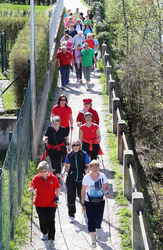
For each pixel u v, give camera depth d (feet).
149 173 63.82
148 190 59.72
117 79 82.38
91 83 85.81
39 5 184.03
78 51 82.48
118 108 59.98
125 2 107.76
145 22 85.71
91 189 34.27
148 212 51.16
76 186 39.40
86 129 44.91
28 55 61.52
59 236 37.78
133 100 75.61
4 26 102.78
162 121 69.82
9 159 34.60
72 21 109.40
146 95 73.15
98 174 34.32
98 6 154.20
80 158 38.32
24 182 44.98
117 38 113.91
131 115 75.77
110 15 125.08
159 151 67.72
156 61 76.59
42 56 66.33
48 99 73.82
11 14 122.62
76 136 60.95
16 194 39.04
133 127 74.74
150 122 72.90
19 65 61.00
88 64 78.95
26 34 74.13
